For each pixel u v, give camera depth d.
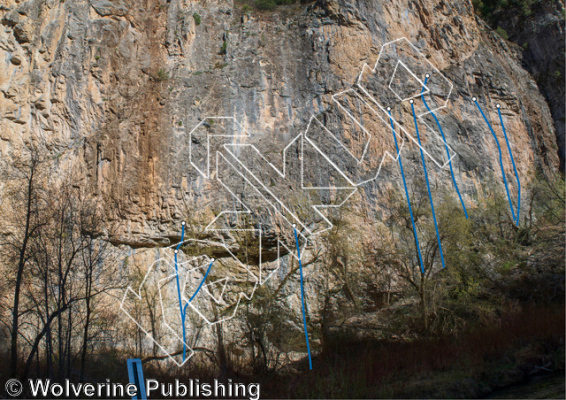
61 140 21.39
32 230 12.49
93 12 24.20
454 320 16.23
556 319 14.33
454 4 30.62
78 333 13.55
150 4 26.44
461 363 13.67
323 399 12.43
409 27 27.95
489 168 24.97
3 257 13.62
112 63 23.48
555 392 10.85
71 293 12.79
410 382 12.98
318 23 27.27
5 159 18.95
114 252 19.50
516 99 28.44
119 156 21.25
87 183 20.45
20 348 12.99
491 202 22.92
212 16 27.27
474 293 16.70
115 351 14.94
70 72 22.30
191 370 14.93
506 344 13.86
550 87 31.59
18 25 22.00
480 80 28.38
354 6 27.33
